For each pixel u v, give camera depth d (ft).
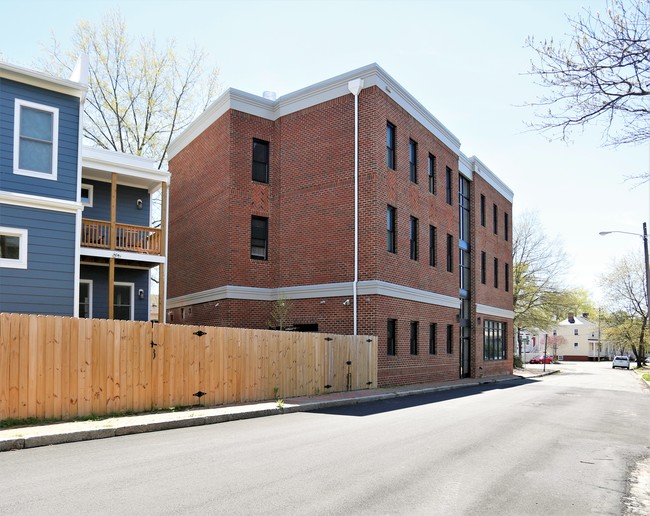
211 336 46.32
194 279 83.56
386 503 20.11
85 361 37.40
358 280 69.82
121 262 67.87
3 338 33.55
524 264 168.96
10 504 18.93
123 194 73.31
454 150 99.35
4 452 28.12
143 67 109.19
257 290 75.36
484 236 115.44
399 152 77.41
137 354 40.60
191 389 44.39
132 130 109.19
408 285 77.92
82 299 69.15
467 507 20.04
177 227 91.25
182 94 114.11
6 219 49.52
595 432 39.70
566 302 169.07
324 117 75.10
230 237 74.08
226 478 22.95
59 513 18.01
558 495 22.31
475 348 105.60
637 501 21.91
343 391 61.98
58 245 51.98
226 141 76.18
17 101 50.67
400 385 74.23
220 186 76.95
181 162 91.25
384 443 31.86
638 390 87.35
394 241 75.05
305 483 22.47
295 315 74.38
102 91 106.52
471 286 107.24
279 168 78.43
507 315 128.47
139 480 22.40
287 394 54.08
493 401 59.93
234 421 40.68
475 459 28.50
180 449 29.14
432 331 87.76
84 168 64.13
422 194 84.48
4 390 33.42
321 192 74.33
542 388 84.99
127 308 72.49
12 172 49.93
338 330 70.64
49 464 25.27
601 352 361.92
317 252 73.72
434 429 37.81
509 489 22.88
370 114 71.20
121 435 33.68
